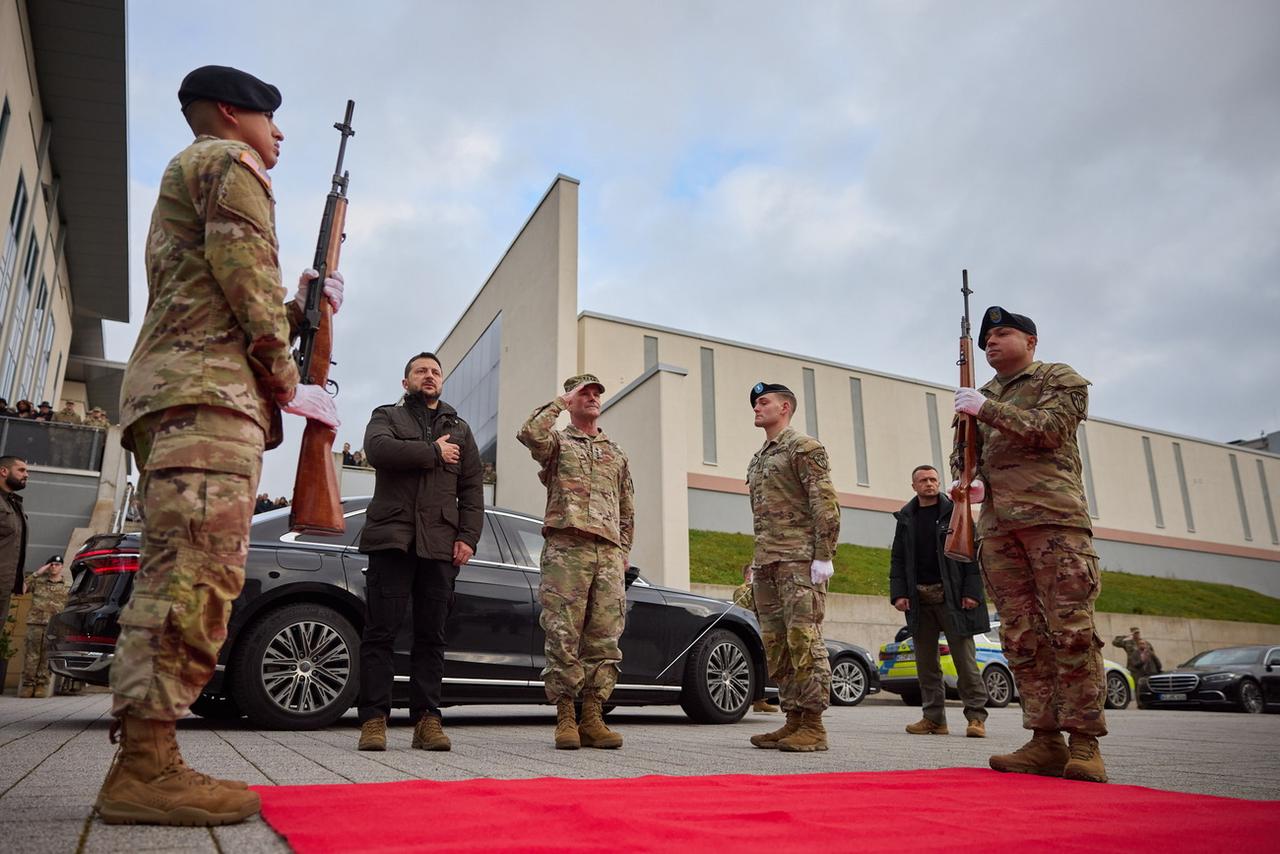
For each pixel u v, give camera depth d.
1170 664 23.34
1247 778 3.38
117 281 25.47
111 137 18.92
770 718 7.77
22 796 2.36
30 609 9.31
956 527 3.71
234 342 2.16
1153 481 37.47
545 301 20.30
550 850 1.66
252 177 2.21
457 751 3.94
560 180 20.30
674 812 2.16
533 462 19.97
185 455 2.03
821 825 2.03
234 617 5.06
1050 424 3.44
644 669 6.40
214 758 3.40
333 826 1.88
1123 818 2.28
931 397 32.47
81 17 15.65
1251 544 39.50
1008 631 3.58
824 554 4.50
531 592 6.13
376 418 4.14
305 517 2.41
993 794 2.72
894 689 13.09
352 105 3.08
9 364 17.94
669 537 15.44
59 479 14.45
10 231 16.38
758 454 4.96
